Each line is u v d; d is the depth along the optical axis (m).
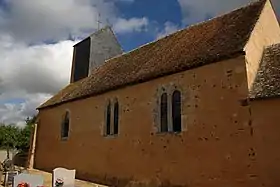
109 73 22.59
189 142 14.73
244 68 13.35
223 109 13.73
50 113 26.16
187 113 15.09
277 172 11.76
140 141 17.14
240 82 13.38
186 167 14.62
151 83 17.25
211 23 18.38
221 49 14.64
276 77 13.02
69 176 15.40
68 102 24.00
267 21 15.94
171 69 16.19
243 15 16.53
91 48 28.16
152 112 16.80
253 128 12.62
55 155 24.23
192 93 15.06
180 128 15.42
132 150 17.48
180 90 15.68
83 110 22.22
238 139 13.00
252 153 12.48
